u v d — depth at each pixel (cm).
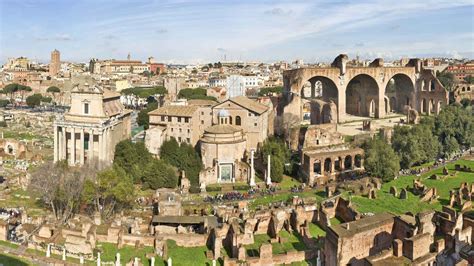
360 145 14875
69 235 8600
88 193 10075
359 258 7631
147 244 8669
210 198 11519
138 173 12500
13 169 14425
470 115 16925
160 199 10456
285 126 16300
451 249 7769
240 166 13238
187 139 14538
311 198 11294
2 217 9806
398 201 11238
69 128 13650
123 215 10244
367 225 7806
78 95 13638
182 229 9312
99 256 7706
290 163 13912
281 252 8488
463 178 13062
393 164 13000
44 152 16712
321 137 15125
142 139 16700
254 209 10588
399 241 7156
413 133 14888
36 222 9625
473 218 9081
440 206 10894
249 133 14588
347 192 11844
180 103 16588
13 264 7675
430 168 14175
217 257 8350
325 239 7925
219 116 14500
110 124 13888
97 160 12656
